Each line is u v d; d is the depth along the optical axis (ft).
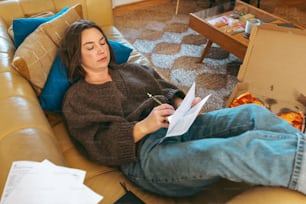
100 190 3.29
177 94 4.30
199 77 7.00
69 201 2.46
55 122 4.06
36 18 4.43
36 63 3.73
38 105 3.51
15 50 4.24
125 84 4.07
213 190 3.36
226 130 3.49
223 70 7.24
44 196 2.42
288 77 4.92
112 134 3.37
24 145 2.77
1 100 3.22
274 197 2.37
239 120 3.43
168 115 3.42
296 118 4.65
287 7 10.15
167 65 7.35
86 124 3.50
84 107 3.62
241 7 7.63
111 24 6.06
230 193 3.30
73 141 3.72
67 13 4.49
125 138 3.33
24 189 2.43
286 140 2.77
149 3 10.36
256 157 2.65
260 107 3.43
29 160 2.65
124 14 9.65
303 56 4.67
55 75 3.88
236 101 4.93
